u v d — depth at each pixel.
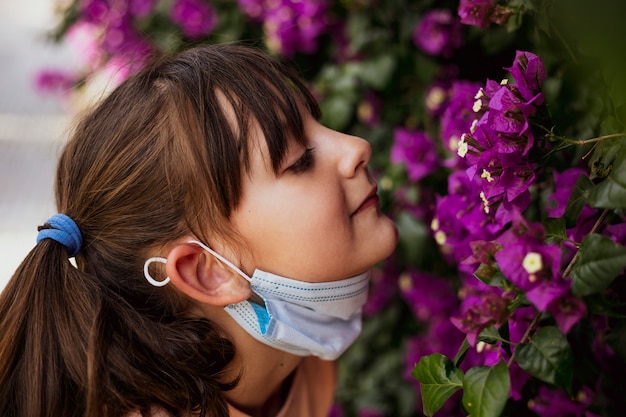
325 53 1.75
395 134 1.57
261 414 1.26
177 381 1.05
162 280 1.10
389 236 1.09
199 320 1.09
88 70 2.25
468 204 1.04
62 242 1.11
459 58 1.50
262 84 1.04
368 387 1.79
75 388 1.07
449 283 1.55
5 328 1.10
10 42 7.11
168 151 1.04
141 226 1.08
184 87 1.06
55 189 1.22
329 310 1.08
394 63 1.55
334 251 1.04
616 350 0.77
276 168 1.02
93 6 2.15
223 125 1.02
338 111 1.58
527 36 1.19
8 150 4.49
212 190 1.02
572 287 0.68
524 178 0.81
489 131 0.82
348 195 1.06
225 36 1.83
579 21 0.88
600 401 0.85
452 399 1.45
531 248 0.68
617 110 0.81
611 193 0.72
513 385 0.83
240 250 1.05
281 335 1.06
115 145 1.09
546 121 0.81
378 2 1.56
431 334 1.56
